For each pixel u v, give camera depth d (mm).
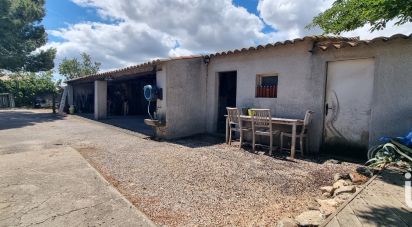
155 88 8172
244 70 7613
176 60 8133
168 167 5070
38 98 25734
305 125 5770
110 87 18344
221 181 4270
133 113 17938
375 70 5090
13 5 16531
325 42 5918
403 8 3590
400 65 4789
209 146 7035
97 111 13938
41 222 2873
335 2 4668
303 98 6250
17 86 24562
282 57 6652
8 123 12078
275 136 6785
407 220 2506
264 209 3252
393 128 4902
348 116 5613
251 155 5984
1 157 5762
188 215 3107
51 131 9797
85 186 3986
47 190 3811
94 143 7527
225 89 8977
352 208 2760
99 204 3350
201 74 8883
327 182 4188
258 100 7258
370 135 5188
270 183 4164
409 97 4715
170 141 7797
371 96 5258
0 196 3572
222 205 3381
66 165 5129
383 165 4238
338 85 5738
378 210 2713
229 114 7062
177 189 3939
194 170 4859
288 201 3484
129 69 9844
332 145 5895
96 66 36656
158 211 3219
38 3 19047
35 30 18406
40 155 5965
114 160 5605
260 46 6801
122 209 3217
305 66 6188
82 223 2863
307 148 6117
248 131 7355
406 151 4113
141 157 5852
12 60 17266
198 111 8844
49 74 26812
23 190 3801
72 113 17797
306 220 2703
